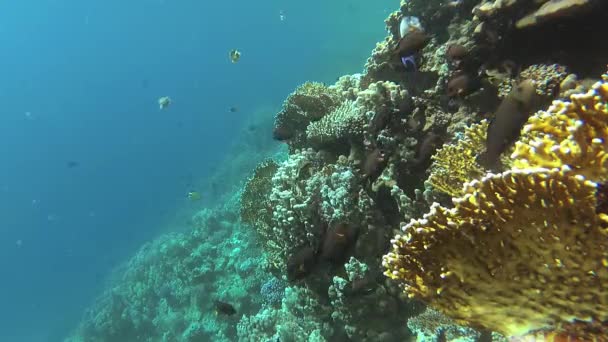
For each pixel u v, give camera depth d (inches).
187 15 3892.7
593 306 60.6
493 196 64.2
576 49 165.6
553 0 162.4
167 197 2317.9
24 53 4013.3
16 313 1863.9
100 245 2241.6
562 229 59.4
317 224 195.6
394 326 179.8
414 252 74.0
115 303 706.8
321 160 256.2
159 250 752.3
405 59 194.2
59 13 3875.5
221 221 674.8
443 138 207.6
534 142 74.5
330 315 205.3
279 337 254.7
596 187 56.2
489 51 193.5
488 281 67.5
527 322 67.9
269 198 248.5
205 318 515.5
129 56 4087.1
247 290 465.7
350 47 1738.4
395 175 205.0
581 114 72.2
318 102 301.1
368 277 175.5
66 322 1342.3
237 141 1320.1
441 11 240.2
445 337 150.1
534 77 163.6
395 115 207.3
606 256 57.2
